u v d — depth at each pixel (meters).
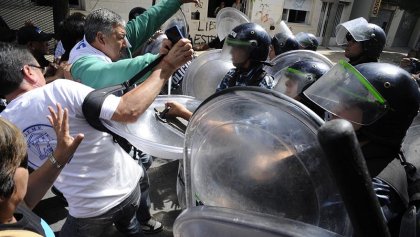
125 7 9.28
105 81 1.57
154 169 3.34
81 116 1.33
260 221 0.76
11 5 7.50
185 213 0.92
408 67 3.90
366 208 0.53
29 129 1.29
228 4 11.95
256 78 2.03
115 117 1.26
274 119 0.82
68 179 1.43
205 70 2.56
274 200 0.83
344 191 0.53
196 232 0.92
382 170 0.97
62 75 2.45
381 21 16.41
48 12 7.77
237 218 0.79
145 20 2.38
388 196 0.91
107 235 2.24
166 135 1.52
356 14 15.08
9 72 1.28
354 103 0.94
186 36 1.53
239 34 1.97
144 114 1.58
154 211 2.71
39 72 1.41
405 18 16.67
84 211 1.47
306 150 0.77
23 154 0.88
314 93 1.09
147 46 2.84
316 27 13.96
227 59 2.48
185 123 1.67
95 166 1.43
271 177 0.82
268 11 12.07
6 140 0.82
